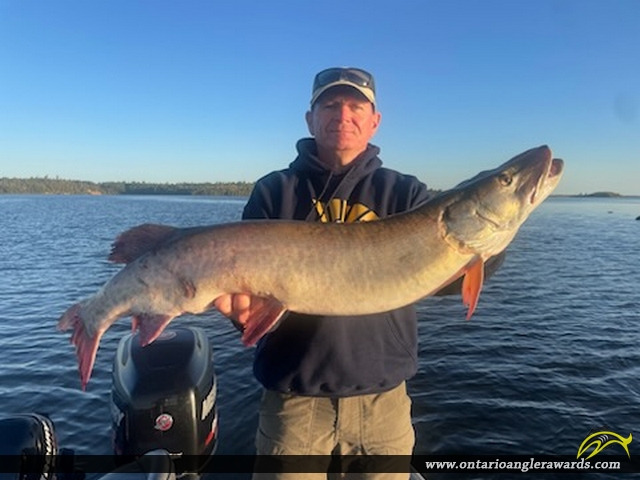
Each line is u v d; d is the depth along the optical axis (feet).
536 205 3.48
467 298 3.40
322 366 3.40
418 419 7.12
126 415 4.60
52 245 32.19
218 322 12.06
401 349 3.58
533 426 6.89
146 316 3.41
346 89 3.60
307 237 3.33
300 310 3.30
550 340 10.84
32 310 14.67
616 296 15.93
